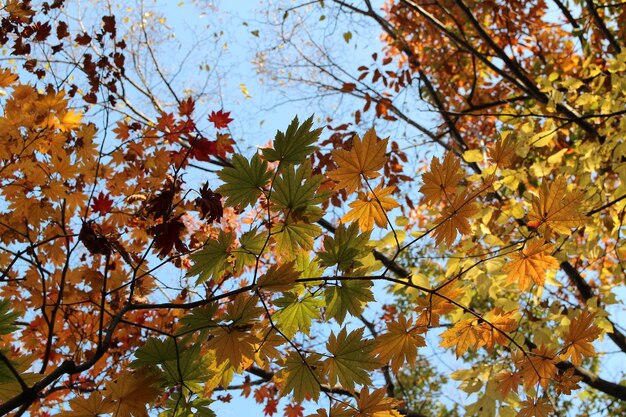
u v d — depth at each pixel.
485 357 5.98
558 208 1.64
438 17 6.41
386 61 5.92
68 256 2.02
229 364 1.74
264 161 1.60
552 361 1.74
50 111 2.88
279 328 1.80
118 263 3.14
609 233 4.45
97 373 3.04
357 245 1.65
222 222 3.46
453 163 1.59
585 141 4.25
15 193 2.91
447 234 1.63
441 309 1.70
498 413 3.21
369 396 1.58
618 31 5.70
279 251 1.73
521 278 1.78
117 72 3.47
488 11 6.10
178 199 2.98
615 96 3.88
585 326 1.71
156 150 3.12
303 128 1.60
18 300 3.02
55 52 3.35
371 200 1.64
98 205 2.61
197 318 1.60
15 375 1.43
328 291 1.67
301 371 1.66
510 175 3.77
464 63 6.58
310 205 1.64
